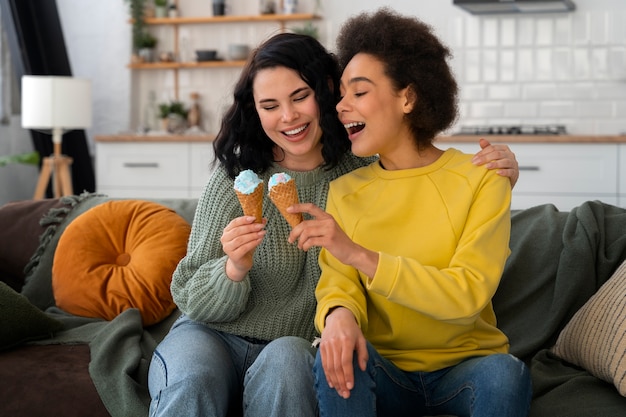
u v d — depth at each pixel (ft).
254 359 5.97
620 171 14.85
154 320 7.53
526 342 6.73
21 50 17.88
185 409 5.21
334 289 5.44
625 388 5.65
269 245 5.94
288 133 5.84
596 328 6.13
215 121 19.77
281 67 5.72
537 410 5.69
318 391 5.00
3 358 6.76
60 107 16.56
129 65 19.61
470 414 5.03
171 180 17.47
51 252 8.20
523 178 15.38
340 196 5.84
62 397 6.27
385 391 5.27
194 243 6.11
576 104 17.48
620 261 6.92
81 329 7.36
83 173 19.35
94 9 19.92
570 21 17.38
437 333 5.43
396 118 5.58
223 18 19.03
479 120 17.98
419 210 5.55
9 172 19.70
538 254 7.14
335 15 18.71
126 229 7.95
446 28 18.03
